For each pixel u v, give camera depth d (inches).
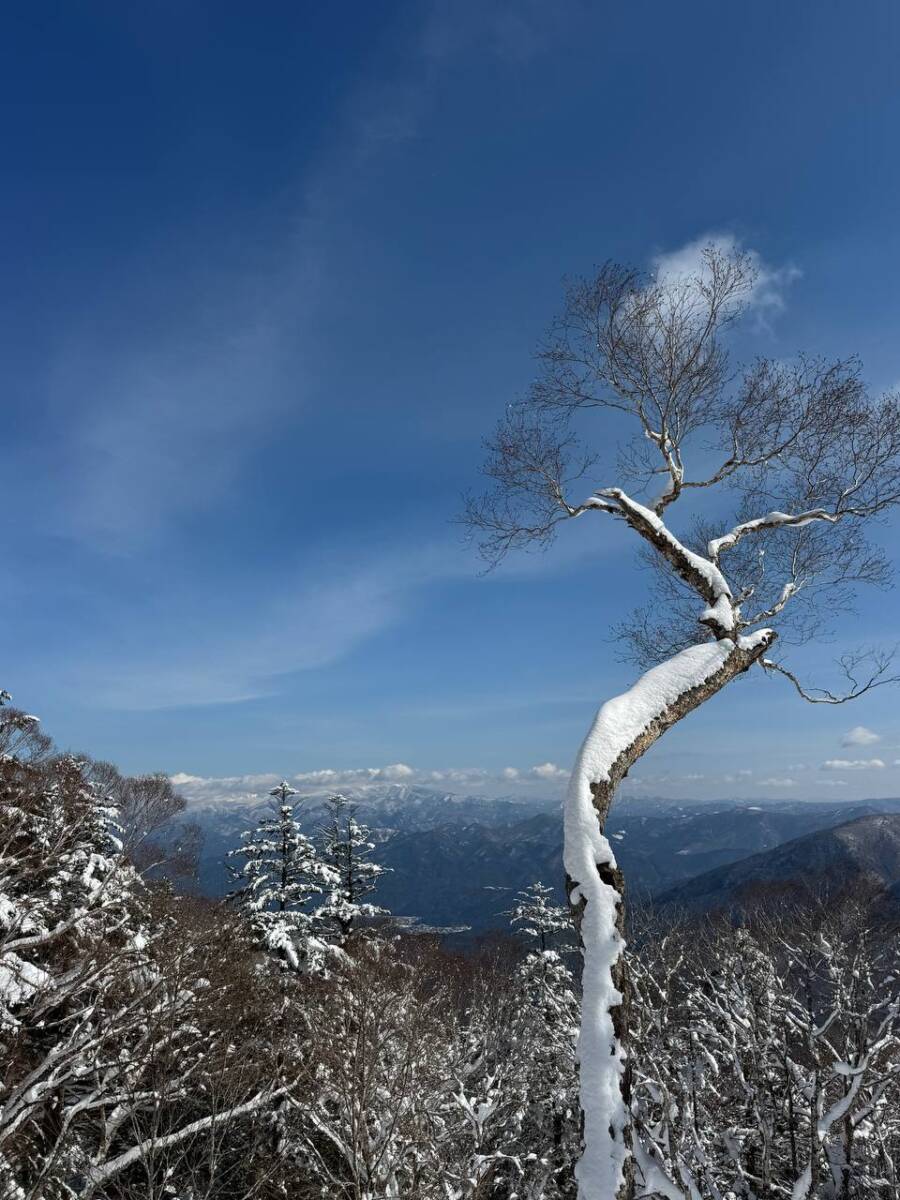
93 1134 574.2
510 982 1067.9
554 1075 882.8
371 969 715.4
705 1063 586.9
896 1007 513.0
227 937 762.8
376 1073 615.5
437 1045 733.3
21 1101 480.4
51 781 656.4
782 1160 578.9
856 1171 522.9
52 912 635.5
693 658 274.1
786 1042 542.6
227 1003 658.8
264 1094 581.9
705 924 912.3
